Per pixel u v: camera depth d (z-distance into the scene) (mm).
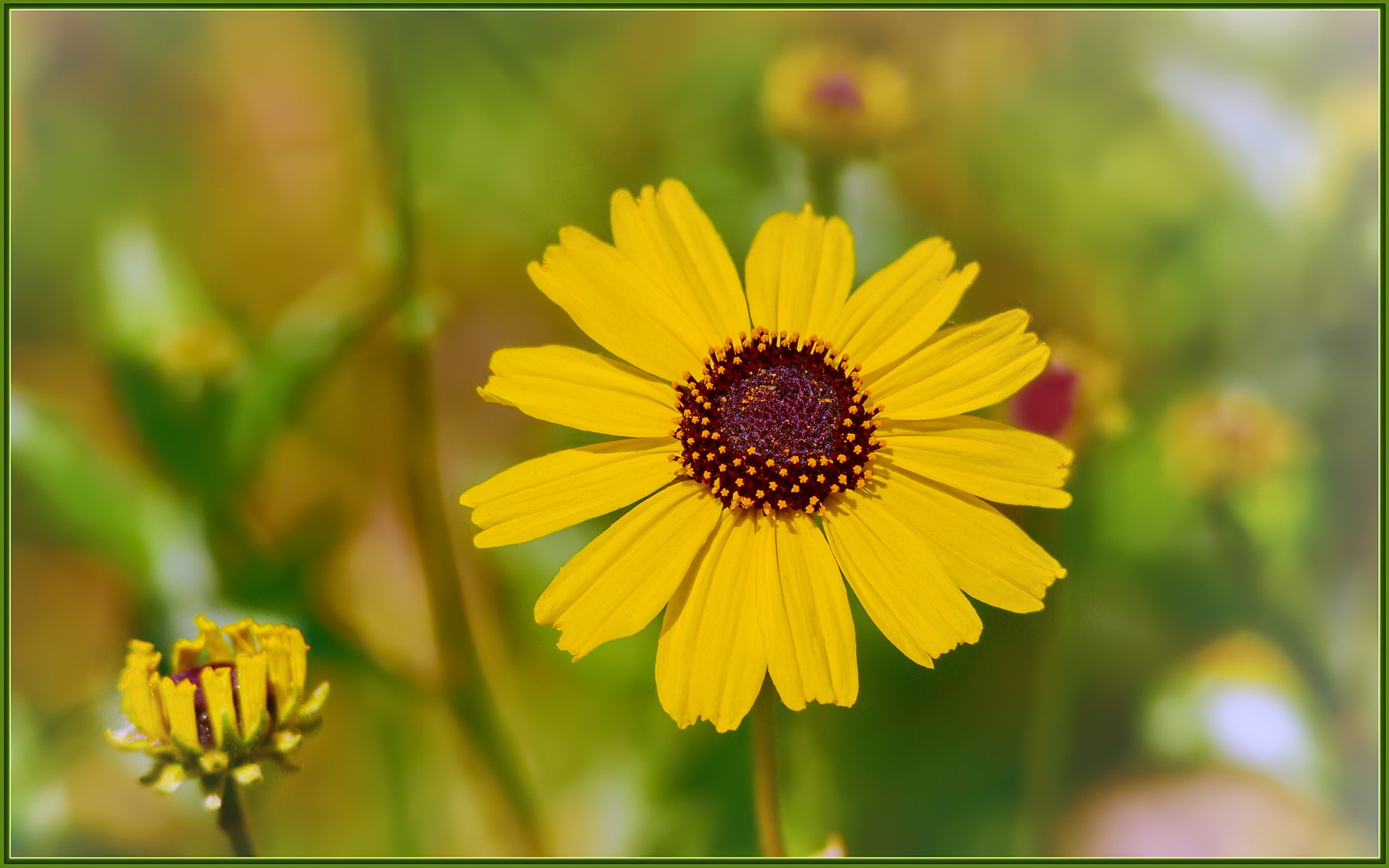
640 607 386
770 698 389
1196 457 433
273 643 386
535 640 430
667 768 424
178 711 384
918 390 392
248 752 385
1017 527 388
